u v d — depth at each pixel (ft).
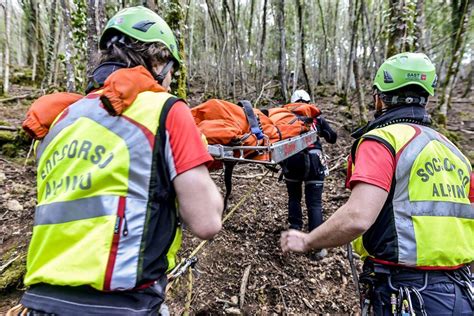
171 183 3.93
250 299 9.40
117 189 3.65
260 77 29.96
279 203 13.17
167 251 4.03
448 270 4.91
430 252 4.71
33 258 3.82
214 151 6.53
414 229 4.74
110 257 3.52
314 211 11.14
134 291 3.73
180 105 4.04
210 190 3.94
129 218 3.61
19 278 8.63
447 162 5.08
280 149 7.76
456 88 39.11
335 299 9.74
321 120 11.36
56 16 24.07
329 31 41.73
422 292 4.79
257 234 11.34
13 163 13.76
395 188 4.82
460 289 4.89
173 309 8.61
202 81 40.24
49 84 22.48
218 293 9.34
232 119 7.16
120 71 3.90
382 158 4.76
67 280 3.51
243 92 29.32
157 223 3.84
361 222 4.53
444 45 28.02
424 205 4.77
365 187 4.63
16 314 4.50
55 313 3.57
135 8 4.64
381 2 30.86
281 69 29.71
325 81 45.75
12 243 9.80
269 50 42.91
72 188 3.69
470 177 5.28
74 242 3.60
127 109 3.86
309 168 10.76
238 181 14.33
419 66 5.25
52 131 4.11
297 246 5.30
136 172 3.68
